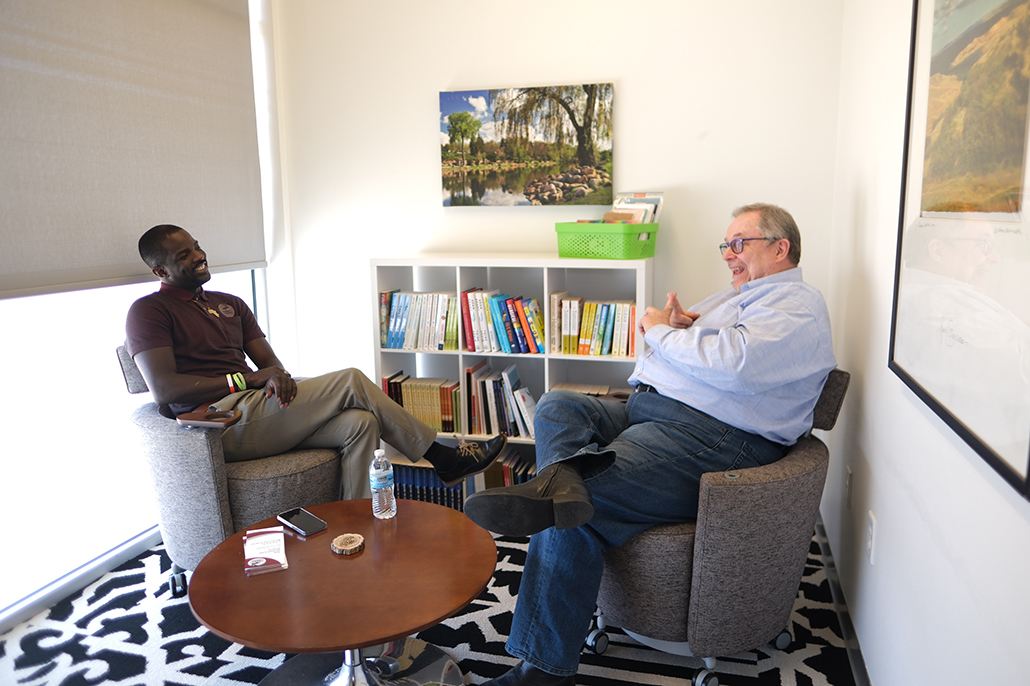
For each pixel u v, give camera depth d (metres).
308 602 1.53
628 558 1.87
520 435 3.02
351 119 3.36
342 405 2.49
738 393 1.95
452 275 3.33
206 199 3.01
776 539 1.80
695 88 2.93
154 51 2.69
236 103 3.16
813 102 2.81
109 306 2.79
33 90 2.22
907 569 1.45
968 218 1.05
